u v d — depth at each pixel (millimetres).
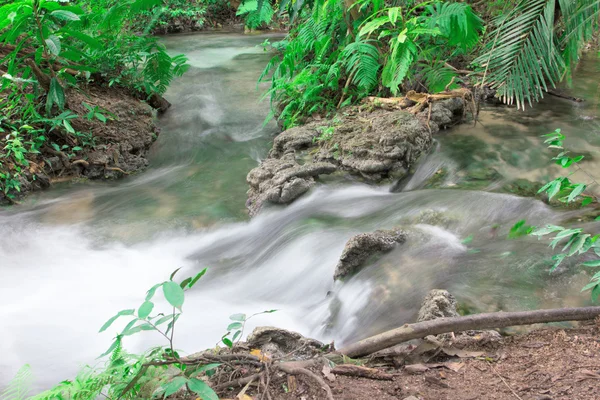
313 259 4422
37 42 6832
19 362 3545
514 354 2592
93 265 4887
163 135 7691
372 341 2682
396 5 7457
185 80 9609
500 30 4664
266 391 2246
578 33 4383
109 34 7883
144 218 5637
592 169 5273
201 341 3658
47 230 5492
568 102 7156
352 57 6770
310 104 7324
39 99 6902
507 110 6992
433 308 3182
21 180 6152
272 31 14094
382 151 5684
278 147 6414
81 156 6734
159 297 4320
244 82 9570
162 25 13672
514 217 4453
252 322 3844
